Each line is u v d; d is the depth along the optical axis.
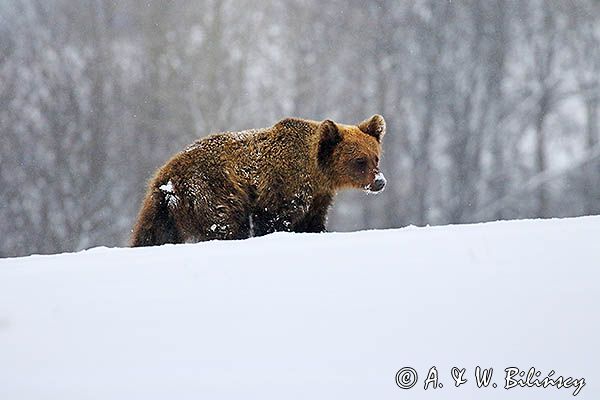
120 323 7.73
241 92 52.41
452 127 56.31
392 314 7.56
